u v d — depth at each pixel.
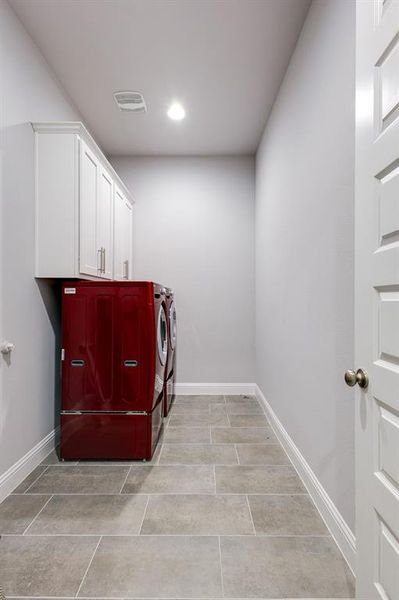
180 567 1.34
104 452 2.24
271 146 2.87
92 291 2.26
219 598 1.21
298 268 2.06
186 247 3.83
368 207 1.00
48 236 2.17
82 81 2.51
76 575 1.30
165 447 2.45
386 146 0.90
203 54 2.23
